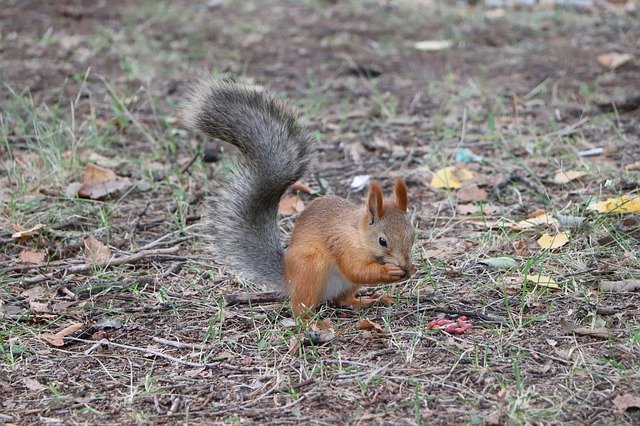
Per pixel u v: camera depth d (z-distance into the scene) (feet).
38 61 55.21
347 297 30.68
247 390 25.62
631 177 39.50
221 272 33.42
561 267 32.27
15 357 27.66
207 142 44.68
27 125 45.91
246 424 23.81
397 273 28.22
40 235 35.68
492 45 60.13
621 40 60.03
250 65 56.13
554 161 42.16
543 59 56.70
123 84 52.16
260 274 30.35
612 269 31.86
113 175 40.75
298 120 31.04
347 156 44.11
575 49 58.39
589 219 35.45
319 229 29.30
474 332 28.27
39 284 32.45
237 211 30.48
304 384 25.59
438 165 42.42
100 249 34.68
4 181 40.24
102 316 30.19
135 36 59.52
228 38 60.90
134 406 24.98
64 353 27.94
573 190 39.01
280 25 63.93
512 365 26.17
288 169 30.27
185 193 39.42
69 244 35.29
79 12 64.18
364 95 51.57
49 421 24.21
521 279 31.53
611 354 26.55
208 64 55.93
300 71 55.26
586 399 24.41
